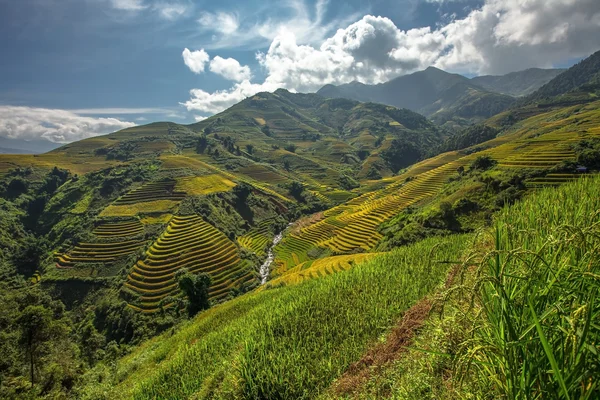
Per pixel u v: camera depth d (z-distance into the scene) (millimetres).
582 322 1729
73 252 82312
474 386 3033
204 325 29797
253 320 19281
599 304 2053
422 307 10891
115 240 86438
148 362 27547
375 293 15398
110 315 58562
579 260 2434
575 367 1786
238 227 103562
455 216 50250
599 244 2248
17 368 28797
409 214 71125
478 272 2537
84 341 47812
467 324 3176
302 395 9703
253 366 11016
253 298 33062
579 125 95125
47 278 73188
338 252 73875
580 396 1816
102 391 19906
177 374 16594
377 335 11453
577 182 7812
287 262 79062
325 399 8961
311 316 14664
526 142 82062
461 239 22938
